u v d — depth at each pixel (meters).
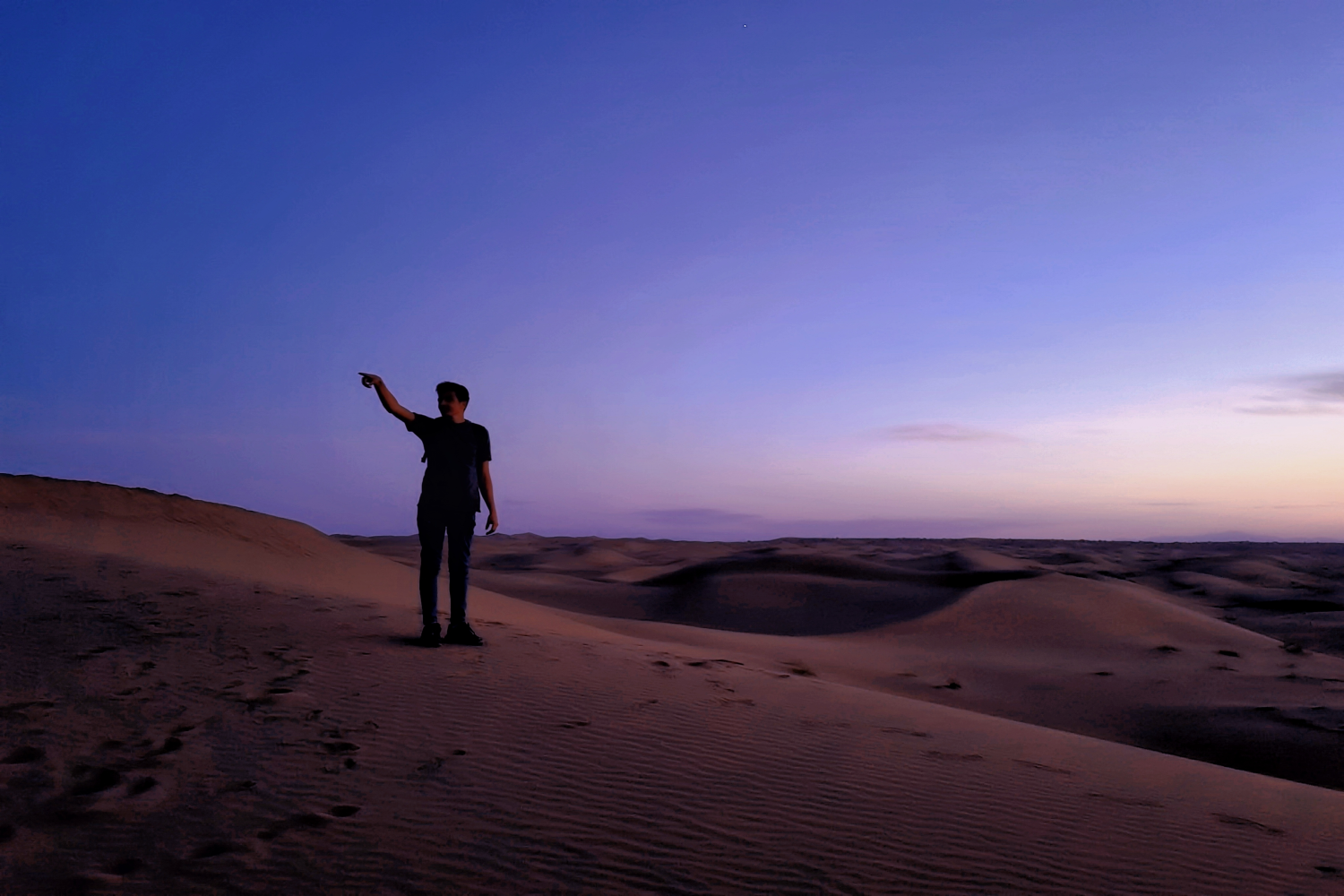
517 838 3.64
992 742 6.42
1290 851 4.30
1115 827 4.39
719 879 3.35
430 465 7.75
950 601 34.97
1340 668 22.20
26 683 5.51
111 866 3.12
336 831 3.58
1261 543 186.25
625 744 5.14
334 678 6.19
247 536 19.59
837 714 6.79
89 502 17.97
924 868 3.60
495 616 16.23
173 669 6.11
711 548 129.50
